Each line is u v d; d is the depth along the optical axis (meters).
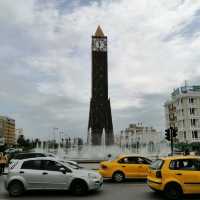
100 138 73.00
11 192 13.88
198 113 80.50
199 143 72.44
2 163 23.81
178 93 86.81
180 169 12.55
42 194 14.33
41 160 14.38
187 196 13.13
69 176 13.91
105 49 80.81
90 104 78.38
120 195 13.70
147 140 59.75
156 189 12.66
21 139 154.38
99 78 79.19
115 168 18.48
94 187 13.99
